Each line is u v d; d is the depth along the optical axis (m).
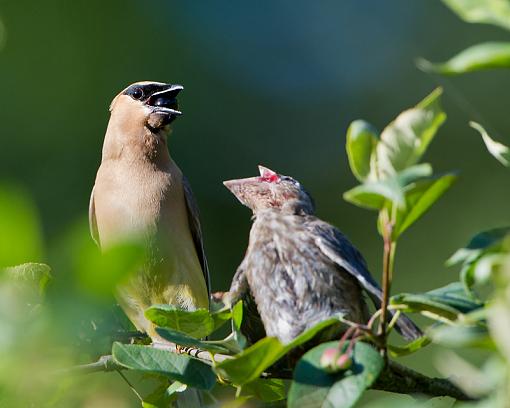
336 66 20.97
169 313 6.23
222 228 17.52
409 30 21.41
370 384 5.21
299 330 7.44
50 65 17.78
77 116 17.53
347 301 7.53
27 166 17.00
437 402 6.07
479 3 4.34
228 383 6.46
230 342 6.79
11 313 4.25
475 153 19.47
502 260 4.51
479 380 4.66
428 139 5.11
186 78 18.81
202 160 18.52
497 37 21.06
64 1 18.11
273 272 7.69
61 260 3.88
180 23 19.03
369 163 5.12
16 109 17.34
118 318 8.77
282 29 20.66
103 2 18.23
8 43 17.62
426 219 18.41
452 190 18.88
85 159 17.25
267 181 8.55
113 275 3.91
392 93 20.89
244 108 19.42
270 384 6.74
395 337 14.16
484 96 19.95
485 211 18.73
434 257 18.12
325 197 19.39
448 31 21.34
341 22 21.28
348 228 18.83
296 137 19.88
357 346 5.38
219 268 17.16
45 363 4.27
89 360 6.82
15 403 5.09
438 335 4.89
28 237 3.89
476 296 5.40
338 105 20.61
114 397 6.86
